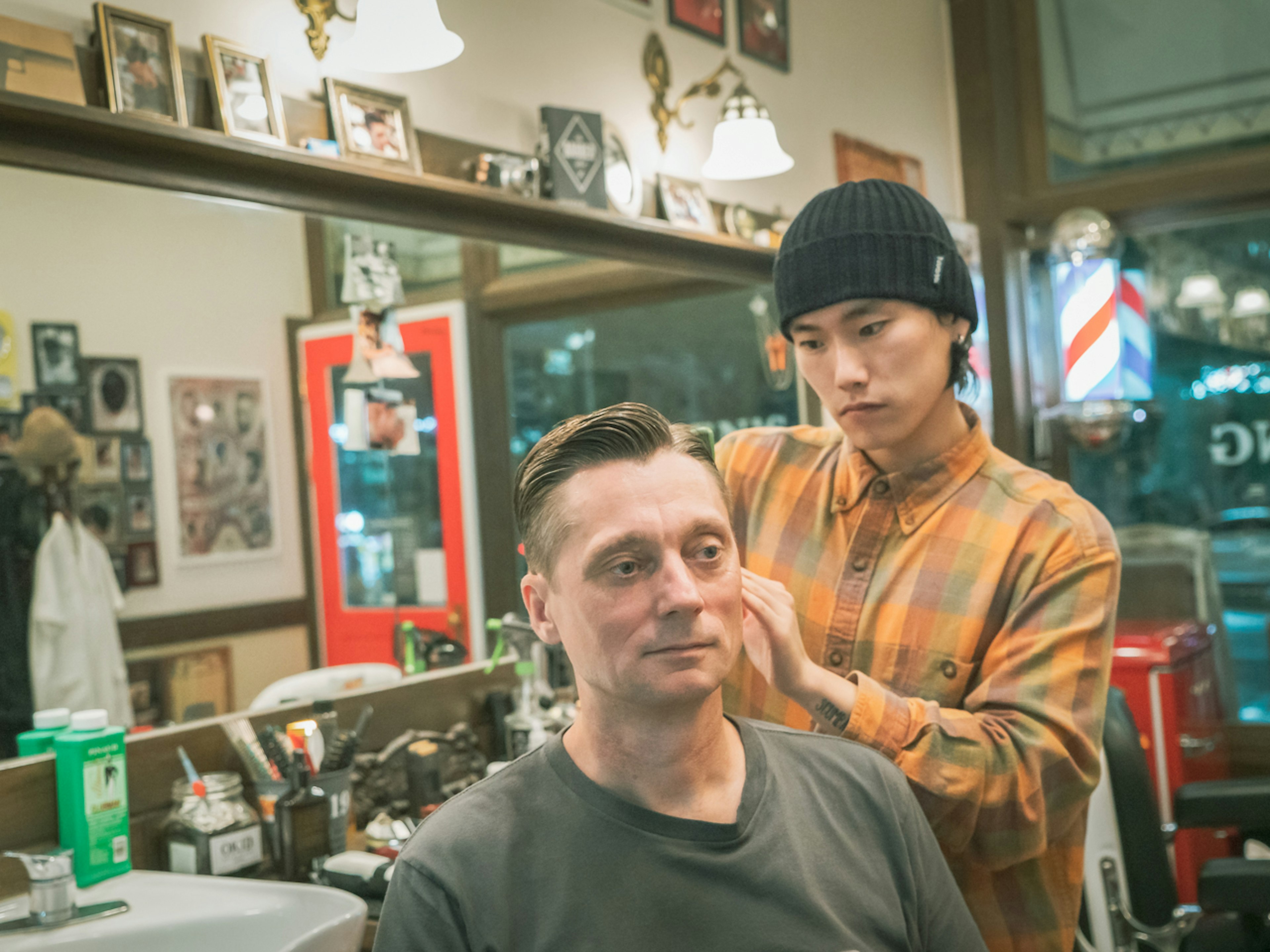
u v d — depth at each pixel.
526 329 2.35
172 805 1.67
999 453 1.26
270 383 1.88
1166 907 1.86
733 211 2.78
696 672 0.77
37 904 1.35
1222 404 3.58
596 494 0.77
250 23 1.78
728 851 0.79
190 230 1.76
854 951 0.79
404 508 2.11
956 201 3.74
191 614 1.76
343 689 1.97
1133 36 3.59
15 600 1.56
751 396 2.92
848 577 1.25
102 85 1.57
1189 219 3.52
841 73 3.20
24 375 1.58
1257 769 3.41
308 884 1.57
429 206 2.03
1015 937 1.16
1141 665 2.81
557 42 2.35
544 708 2.17
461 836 0.80
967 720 1.06
